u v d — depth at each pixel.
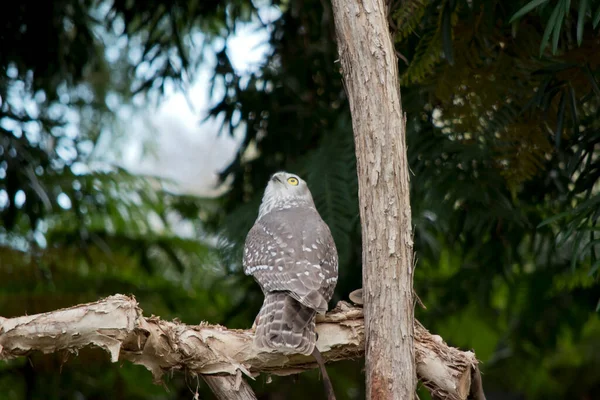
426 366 7.34
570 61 8.88
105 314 6.81
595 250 10.20
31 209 11.71
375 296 6.78
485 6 9.05
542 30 9.41
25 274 13.11
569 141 9.82
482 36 9.42
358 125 6.93
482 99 9.56
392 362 6.69
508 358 15.59
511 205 10.47
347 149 10.46
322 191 10.20
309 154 11.02
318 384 13.80
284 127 11.68
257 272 8.12
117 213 14.16
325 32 11.63
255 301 12.21
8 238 13.22
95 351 12.45
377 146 6.83
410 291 6.82
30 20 11.66
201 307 14.71
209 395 14.06
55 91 12.57
